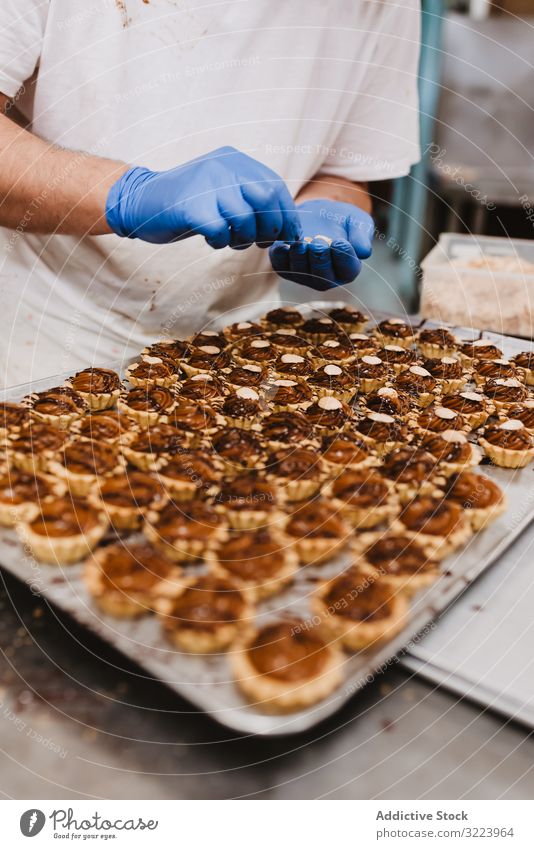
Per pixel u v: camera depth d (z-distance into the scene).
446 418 0.80
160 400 0.81
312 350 0.96
